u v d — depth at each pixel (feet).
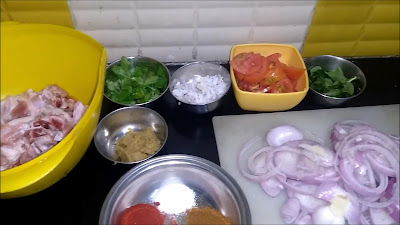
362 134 2.85
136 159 2.73
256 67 3.01
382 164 2.74
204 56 3.40
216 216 2.56
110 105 3.10
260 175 2.73
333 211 2.53
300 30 3.26
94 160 2.79
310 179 2.68
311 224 2.57
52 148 2.31
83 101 3.02
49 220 2.49
